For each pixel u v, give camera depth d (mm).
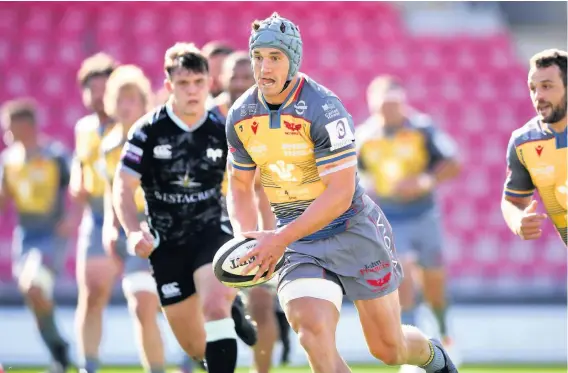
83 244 27828
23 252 34094
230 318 20094
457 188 54281
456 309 44625
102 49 60156
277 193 17594
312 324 16406
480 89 58812
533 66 17859
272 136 16875
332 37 61250
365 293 17766
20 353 38969
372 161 36188
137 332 25219
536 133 18656
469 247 52344
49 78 58312
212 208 21266
